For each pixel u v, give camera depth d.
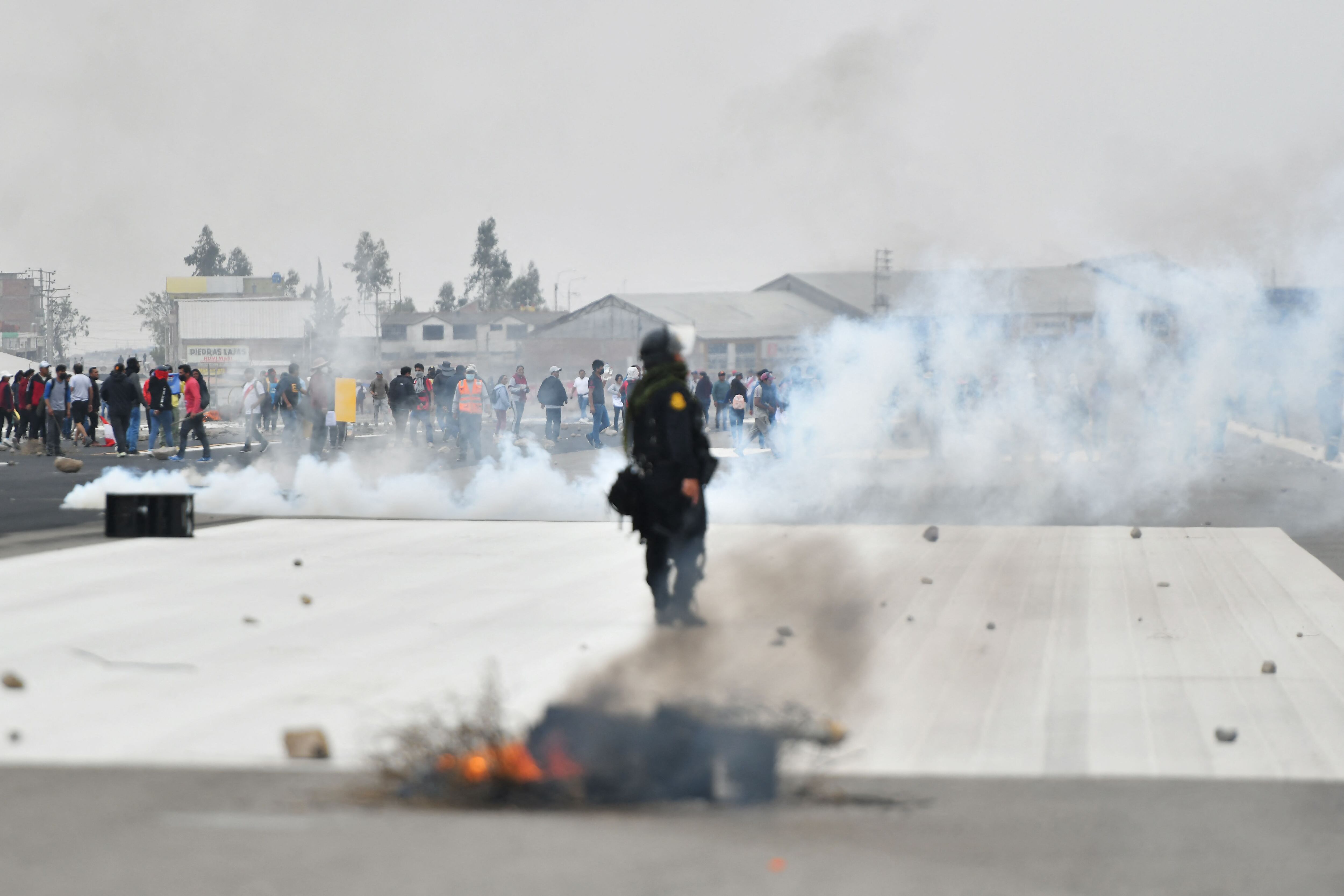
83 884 15.67
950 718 25.92
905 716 26.03
